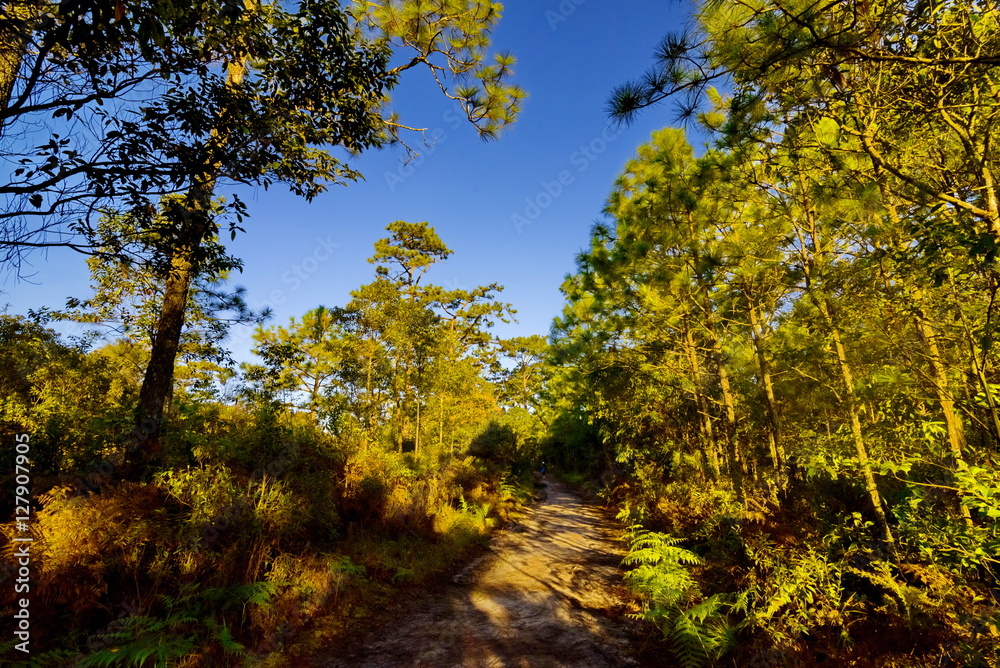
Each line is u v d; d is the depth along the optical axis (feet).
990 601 10.48
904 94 11.55
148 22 8.82
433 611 17.54
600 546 29.32
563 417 71.15
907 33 10.24
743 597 14.16
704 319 28.37
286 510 17.85
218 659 11.98
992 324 10.99
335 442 28.25
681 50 9.89
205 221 13.02
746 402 28.94
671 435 39.58
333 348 44.32
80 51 9.44
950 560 11.50
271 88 15.37
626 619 16.70
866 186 11.96
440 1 20.84
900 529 13.17
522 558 26.30
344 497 24.53
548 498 57.26
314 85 15.26
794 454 18.29
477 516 33.91
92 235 10.90
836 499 19.45
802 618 12.83
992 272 10.25
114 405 22.36
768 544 16.15
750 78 10.21
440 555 24.82
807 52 9.12
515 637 15.10
